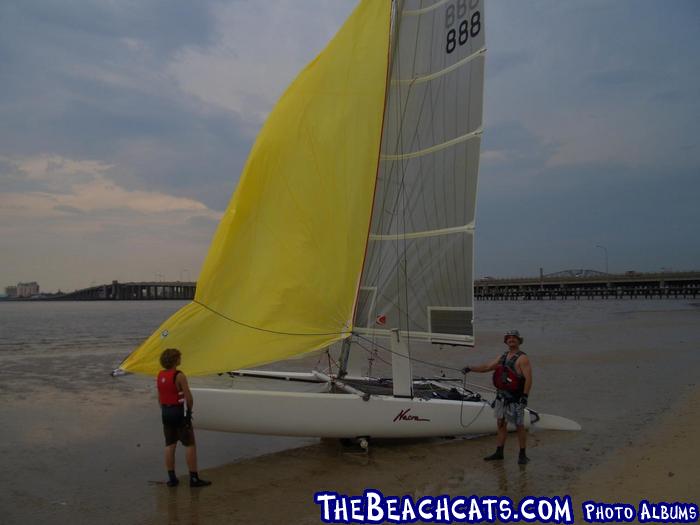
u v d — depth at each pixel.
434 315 8.72
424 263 8.85
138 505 6.52
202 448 8.87
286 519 6.12
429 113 9.05
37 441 9.26
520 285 112.44
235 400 7.73
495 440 8.94
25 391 13.84
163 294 178.25
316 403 8.00
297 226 8.65
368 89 8.91
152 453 8.62
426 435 8.56
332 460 8.14
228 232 8.49
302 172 8.73
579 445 8.57
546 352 21.22
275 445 8.96
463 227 8.50
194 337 8.06
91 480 7.40
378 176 9.27
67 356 21.69
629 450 8.20
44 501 6.66
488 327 37.16
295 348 8.38
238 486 7.13
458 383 12.33
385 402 8.27
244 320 8.29
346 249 8.71
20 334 34.47
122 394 13.44
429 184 8.92
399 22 9.38
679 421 9.76
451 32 8.95
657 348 21.97
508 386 7.75
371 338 9.23
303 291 8.54
